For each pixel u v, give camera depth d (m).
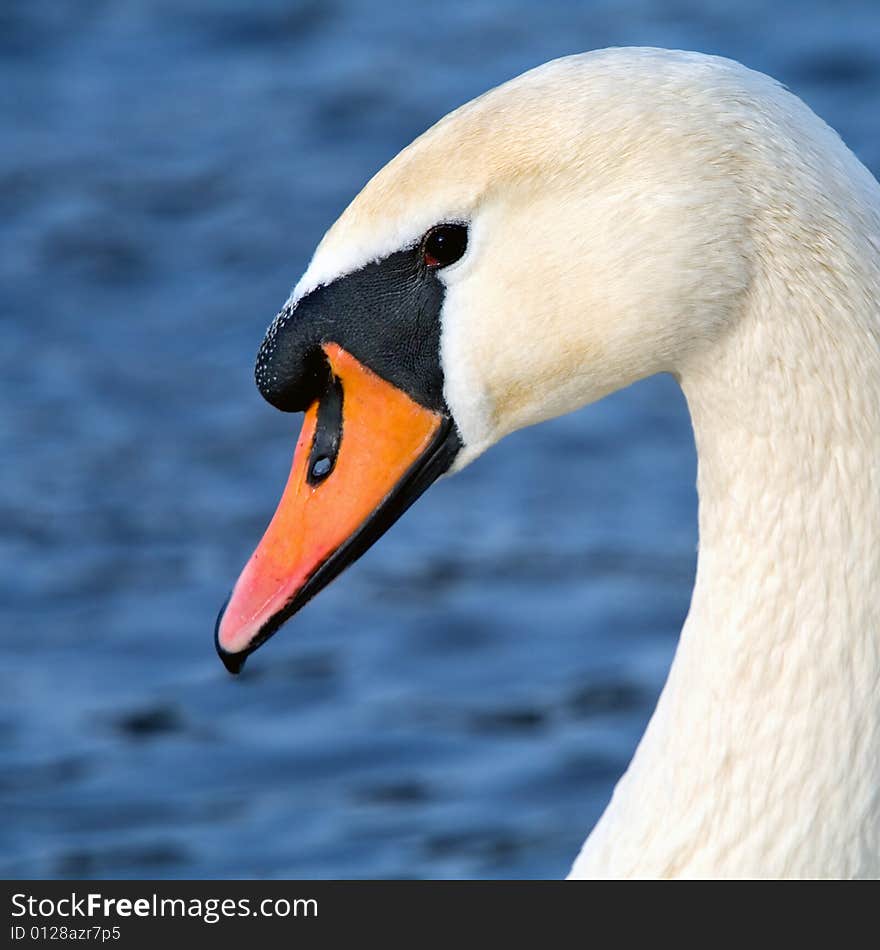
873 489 5.87
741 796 6.00
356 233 6.36
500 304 6.24
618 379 6.25
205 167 25.19
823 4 28.66
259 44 28.73
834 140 5.95
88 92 27.52
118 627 15.56
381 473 6.46
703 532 6.24
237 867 12.14
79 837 12.57
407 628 15.43
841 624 5.90
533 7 29.34
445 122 6.27
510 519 17.39
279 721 14.10
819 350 5.84
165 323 21.64
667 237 5.96
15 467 18.50
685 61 6.10
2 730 13.96
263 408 19.81
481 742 13.71
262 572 6.51
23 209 24.17
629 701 14.20
